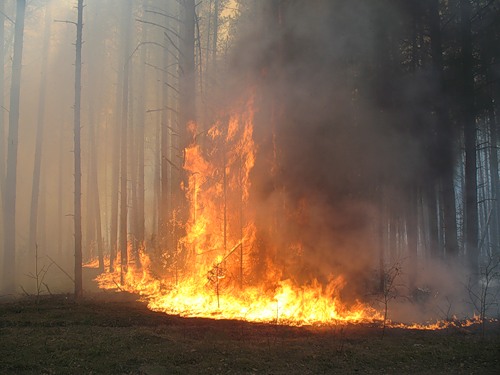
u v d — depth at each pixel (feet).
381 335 27.94
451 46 45.24
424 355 23.58
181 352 22.85
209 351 23.29
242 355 22.71
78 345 23.47
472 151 41.04
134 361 21.43
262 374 20.39
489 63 42.86
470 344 25.70
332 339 26.50
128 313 32.94
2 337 24.81
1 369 19.84
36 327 27.66
